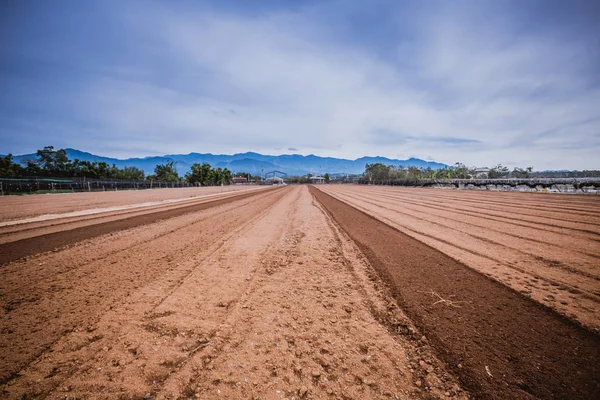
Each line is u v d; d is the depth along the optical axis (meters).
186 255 5.70
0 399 1.94
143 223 9.68
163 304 3.47
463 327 2.89
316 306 3.48
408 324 2.98
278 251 6.11
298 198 23.69
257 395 2.03
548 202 15.95
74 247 6.26
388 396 2.03
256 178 127.88
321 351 2.57
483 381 2.12
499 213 11.58
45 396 2.00
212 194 29.73
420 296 3.65
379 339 2.76
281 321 3.10
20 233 7.80
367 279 4.39
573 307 3.29
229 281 4.29
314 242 6.97
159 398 2.00
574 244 6.31
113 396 2.01
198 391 2.06
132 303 3.48
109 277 4.39
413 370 2.30
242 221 10.39
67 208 14.09
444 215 11.24
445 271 4.59
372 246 6.37
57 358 2.42
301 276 4.55
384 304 3.50
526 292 3.73
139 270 4.74
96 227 8.81
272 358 2.46
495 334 2.75
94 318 3.10
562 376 2.15
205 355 2.48
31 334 2.77
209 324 3.02
